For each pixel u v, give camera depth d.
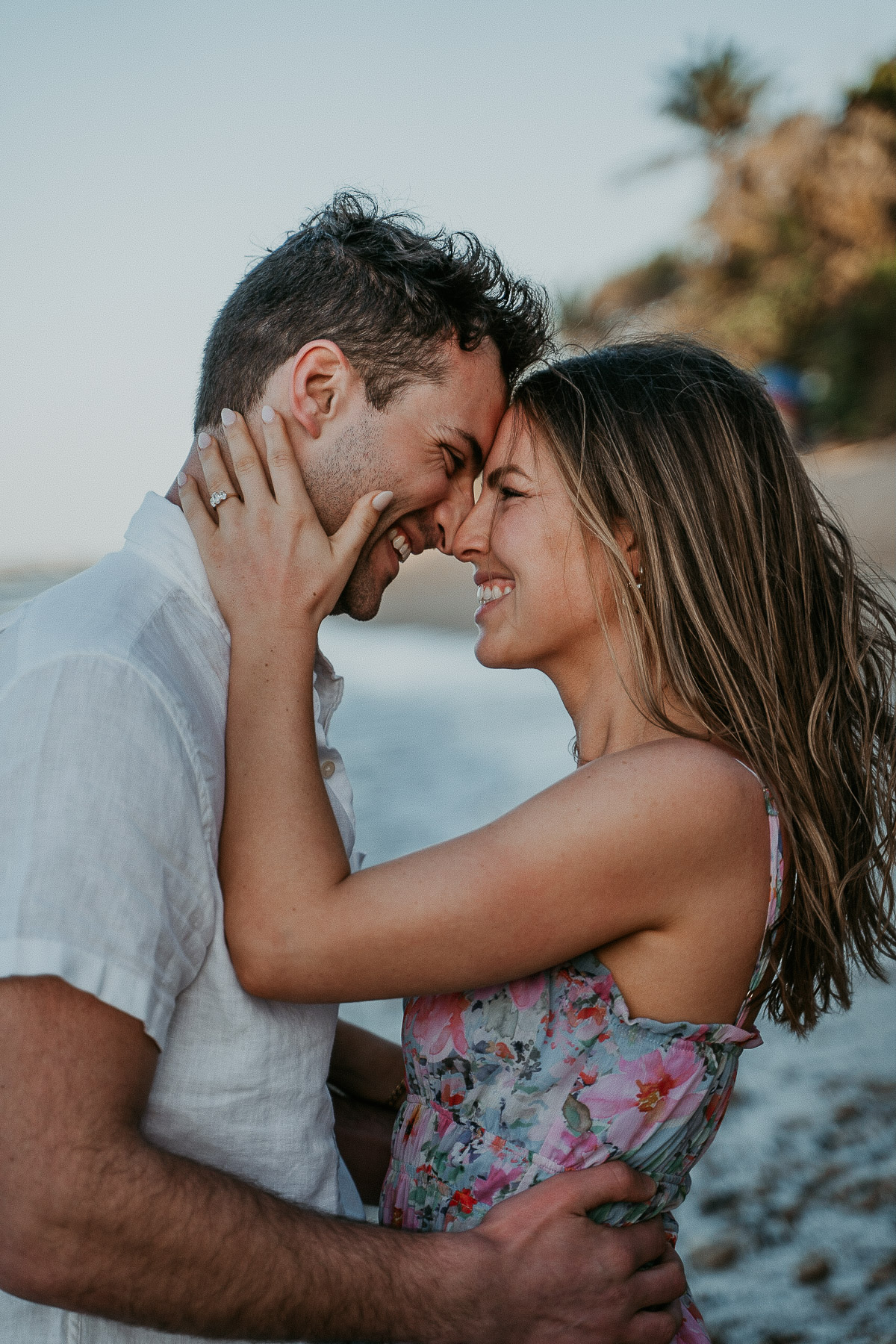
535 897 1.33
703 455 1.57
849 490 19.92
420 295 1.57
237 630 1.42
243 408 1.59
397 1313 1.24
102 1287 1.07
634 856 1.35
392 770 8.29
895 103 29.58
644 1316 1.43
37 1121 1.04
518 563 1.66
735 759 1.46
